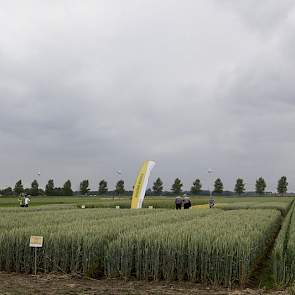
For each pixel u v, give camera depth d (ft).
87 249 45.83
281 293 37.45
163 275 43.60
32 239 44.57
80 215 87.04
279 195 445.37
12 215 85.97
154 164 136.46
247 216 84.69
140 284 41.29
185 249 43.60
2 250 48.78
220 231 51.47
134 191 135.13
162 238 44.75
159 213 94.99
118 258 44.75
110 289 38.37
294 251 41.63
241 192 420.36
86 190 413.18
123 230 55.62
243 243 43.29
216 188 428.15
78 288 38.52
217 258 41.55
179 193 419.33
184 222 67.92
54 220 72.74
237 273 41.78
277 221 102.58
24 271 47.57
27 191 420.77
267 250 68.23
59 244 47.01
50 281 41.98
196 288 39.96
